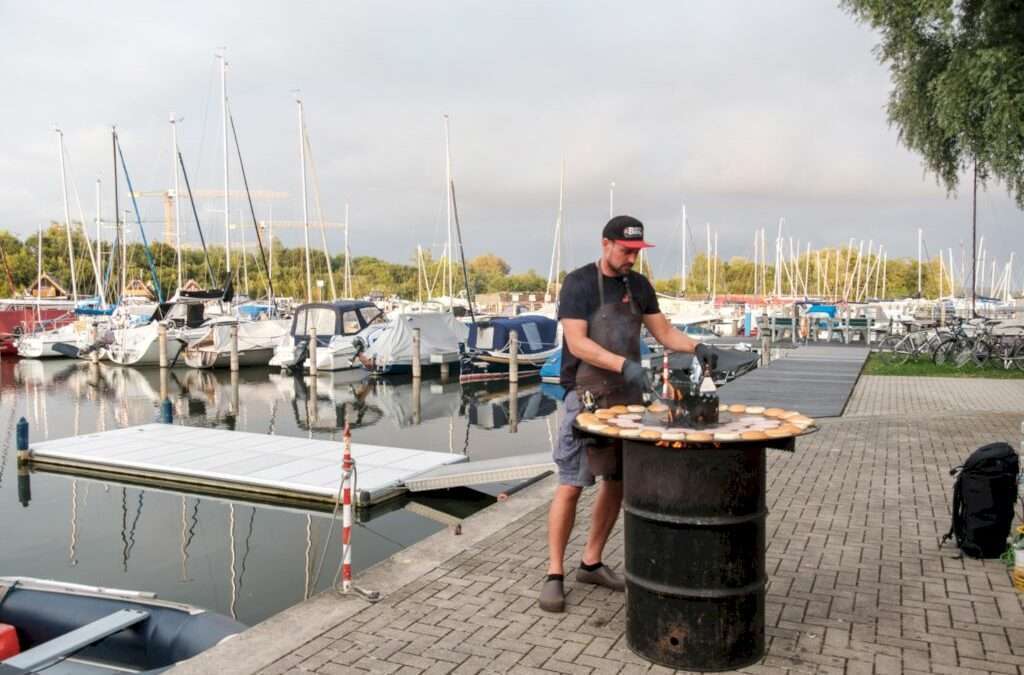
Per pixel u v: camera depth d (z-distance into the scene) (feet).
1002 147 50.78
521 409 73.46
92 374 103.91
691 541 12.81
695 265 324.19
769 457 31.50
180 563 28.17
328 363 100.89
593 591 16.69
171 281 220.64
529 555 19.19
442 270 294.66
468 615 15.49
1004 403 50.21
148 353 110.42
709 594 12.78
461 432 60.08
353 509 33.78
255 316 140.67
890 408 47.85
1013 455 18.85
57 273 253.65
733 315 145.89
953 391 57.11
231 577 26.71
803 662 13.33
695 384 13.25
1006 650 13.84
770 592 16.62
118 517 34.12
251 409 73.31
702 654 12.91
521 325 99.55
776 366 75.56
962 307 150.41
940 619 15.20
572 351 15.42
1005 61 50.11
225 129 142.41
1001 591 16.69
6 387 91.15
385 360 97.30
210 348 104.83
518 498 25.14
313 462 40.11
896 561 18.67
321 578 26.48
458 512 34.24
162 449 43.93
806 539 20.42
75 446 44.93
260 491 36.32
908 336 83.92
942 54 59.82
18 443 42.78
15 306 158.61
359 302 111.96
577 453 15.56
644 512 13.09
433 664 13.44
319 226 165.37
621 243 15.31
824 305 136.67
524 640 14.30
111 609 17.67
